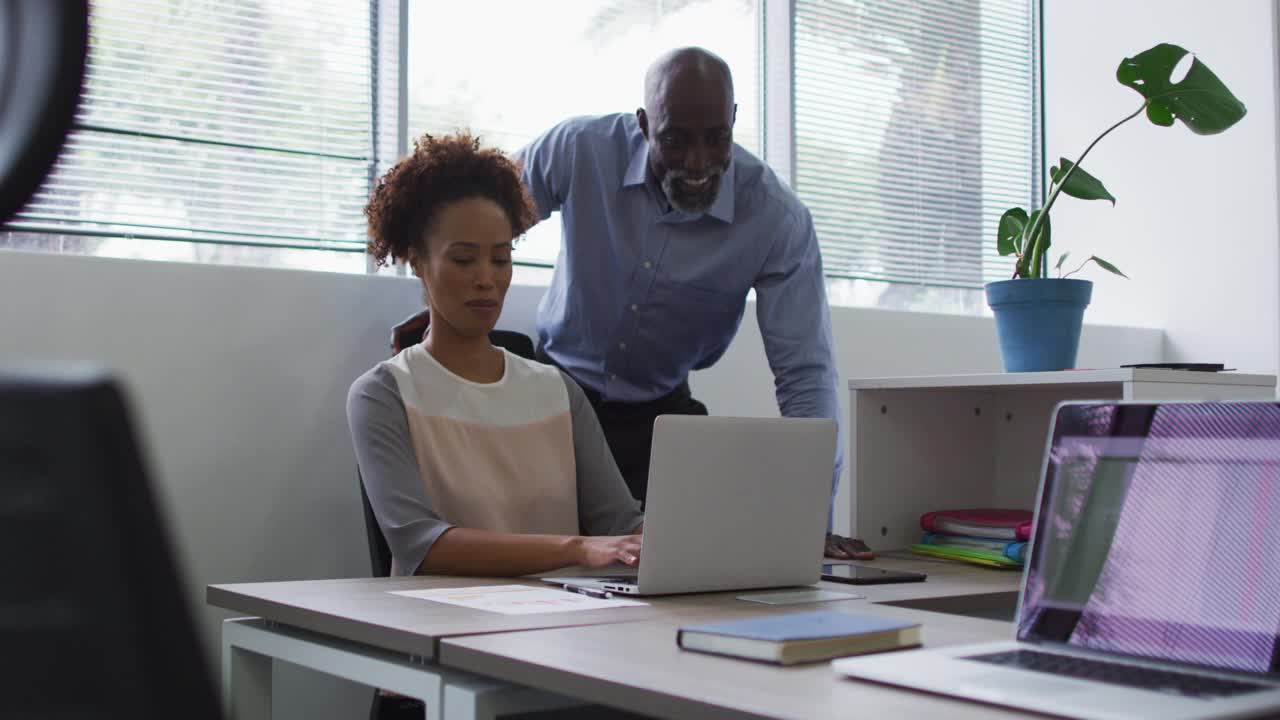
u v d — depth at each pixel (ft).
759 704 2.71
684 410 8.30
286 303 8.08
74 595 0.90
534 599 4.58
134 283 7.58
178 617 0.91
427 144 6.43
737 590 5.02
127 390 0.93
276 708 7.89
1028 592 3.50
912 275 12.72
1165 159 12.86
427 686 3.72
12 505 0.90
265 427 7.98
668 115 7.09
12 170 0.81
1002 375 6.92
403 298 8.53
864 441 7.67
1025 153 13.75
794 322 8.09
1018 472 8.11
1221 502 3.22
